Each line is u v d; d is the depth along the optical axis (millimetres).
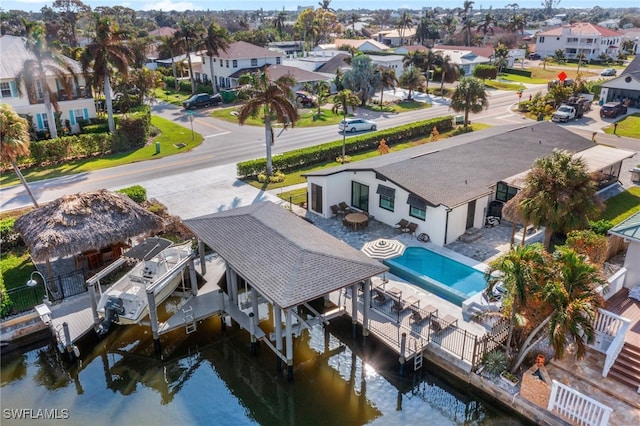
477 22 178750
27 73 44531
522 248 18172
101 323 21359
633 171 37781
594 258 22750
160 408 18797
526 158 34750
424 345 19922
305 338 22625
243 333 23344
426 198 27688
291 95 38750
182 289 24547
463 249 27969
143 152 47500
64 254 22922
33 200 32062
